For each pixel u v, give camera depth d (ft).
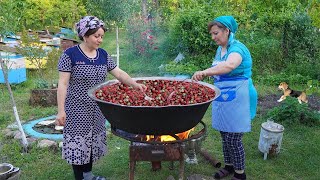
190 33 30.42
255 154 14.62
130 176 10.50
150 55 33.78
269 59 29.50
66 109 10.65
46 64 25.81
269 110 19.71
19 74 25.57
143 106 8.23
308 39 29.45
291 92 18.71
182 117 8.55
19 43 26.61
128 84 10.62
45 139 15.47
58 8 50.39
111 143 15.64
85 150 10.76
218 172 12.48
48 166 13.42
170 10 41.83
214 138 16.29
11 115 19.35
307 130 17.12
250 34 30.25
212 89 10.02
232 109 11.12
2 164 11.97
